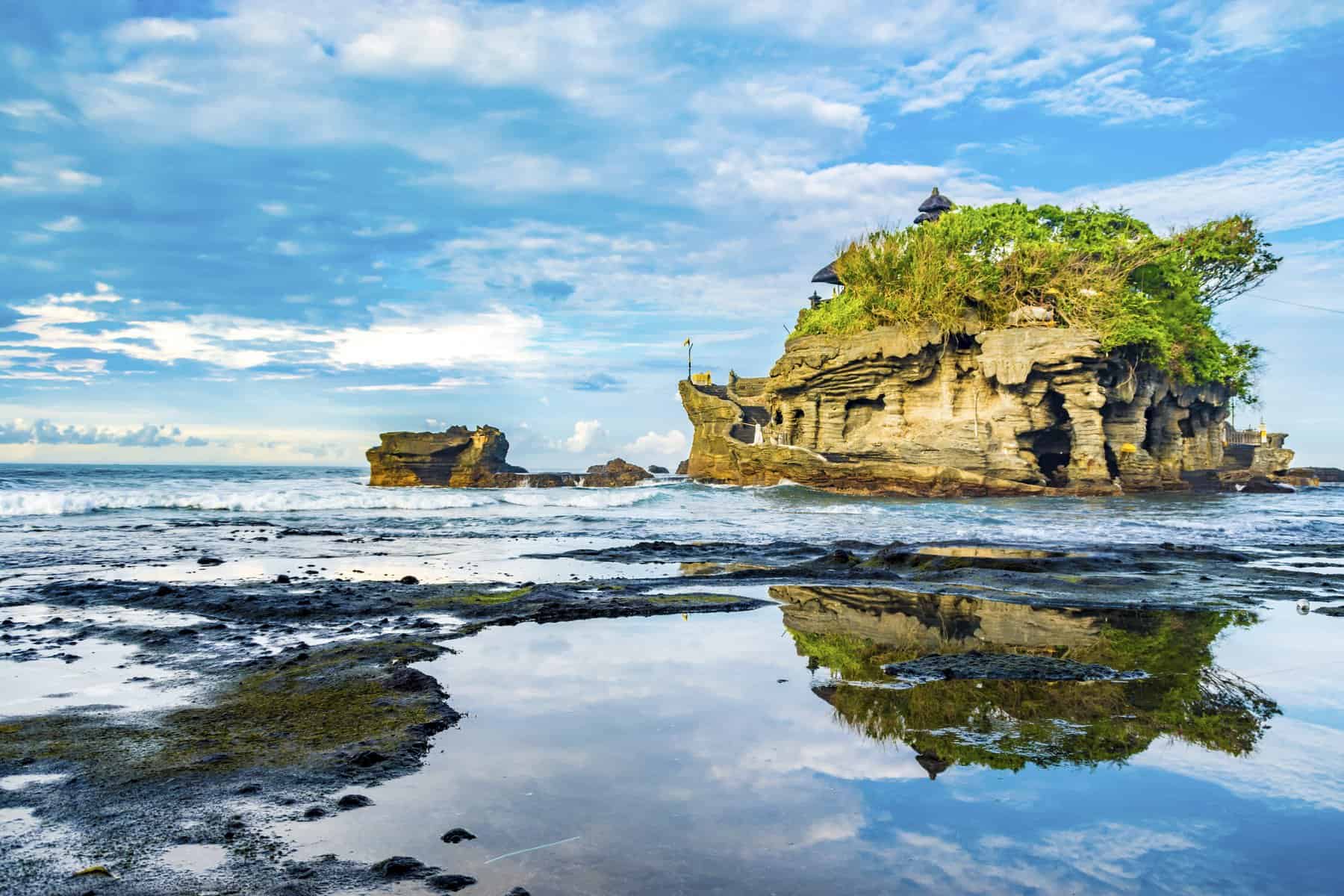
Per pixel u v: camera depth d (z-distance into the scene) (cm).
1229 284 6912
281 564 1586
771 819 400
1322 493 6162
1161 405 6494
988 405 5750
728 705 613
